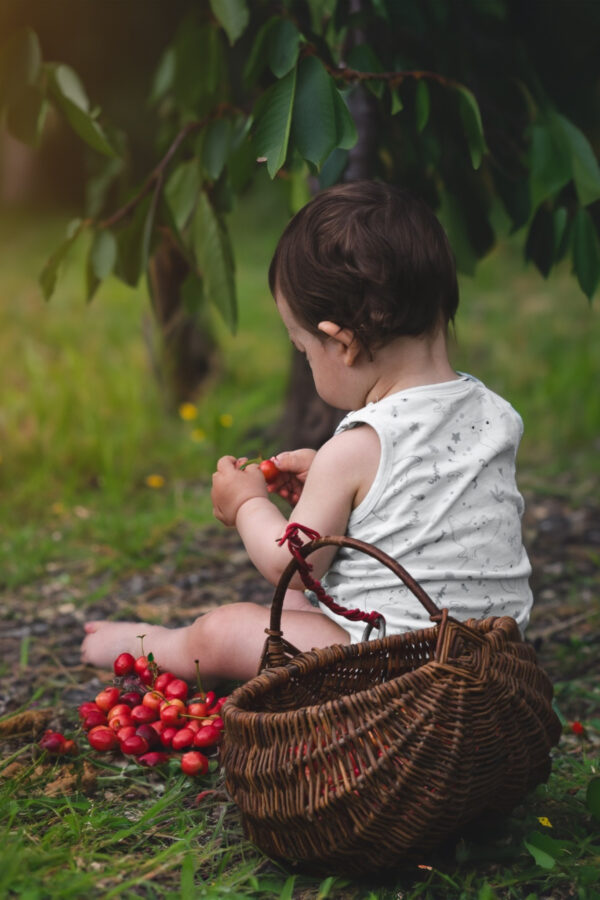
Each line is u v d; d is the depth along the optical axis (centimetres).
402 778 147
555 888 162
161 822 179
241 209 1093
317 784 149
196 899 154
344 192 187
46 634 271
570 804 185
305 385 374
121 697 211
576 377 520
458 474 181
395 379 186
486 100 260
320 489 180
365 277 177
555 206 248
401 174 277
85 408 440
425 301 182
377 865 155
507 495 187
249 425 459
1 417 441
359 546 159
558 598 295
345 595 185
